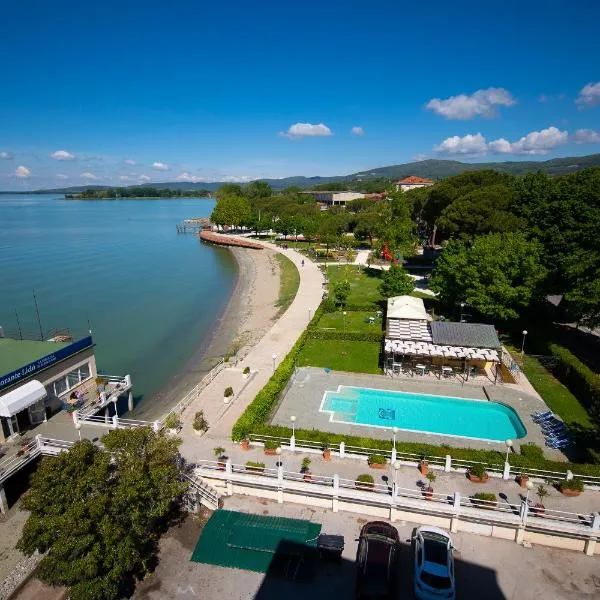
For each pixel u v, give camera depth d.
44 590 20.44
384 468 25.47
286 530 21.25
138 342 55.59
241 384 37.22
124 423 31.09
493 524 21.45
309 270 88.75
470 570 19.67
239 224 159.88
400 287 57.56
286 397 35.69
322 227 110.19
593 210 48.19
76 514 17.02
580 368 36.00
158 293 80.75
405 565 20.00
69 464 18.72
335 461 26.14
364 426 31.78
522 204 64.25
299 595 18.72
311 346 46.19
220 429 30.02
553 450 28.72
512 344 45.88
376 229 93.44
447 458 25.03
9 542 23.47
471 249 49.25
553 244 49.00
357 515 22.98
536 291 44.38
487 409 34.06
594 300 38.56
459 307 55.44
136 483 18.59
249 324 59.97
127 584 19.45
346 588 19.00
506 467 24.33
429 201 84.19
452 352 37.81
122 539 17.88
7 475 25.08
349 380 38.50
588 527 20.47
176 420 30.55
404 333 41.41
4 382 27.64
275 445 26.77
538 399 34.94
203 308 70.81
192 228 197.50
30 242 148.75
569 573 19.64
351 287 72.62
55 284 87.88
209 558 20.52
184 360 49.62
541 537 21.11
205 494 23.80
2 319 65.62
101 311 69.25
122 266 107.62
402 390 36.56
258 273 95.56
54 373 31.61
